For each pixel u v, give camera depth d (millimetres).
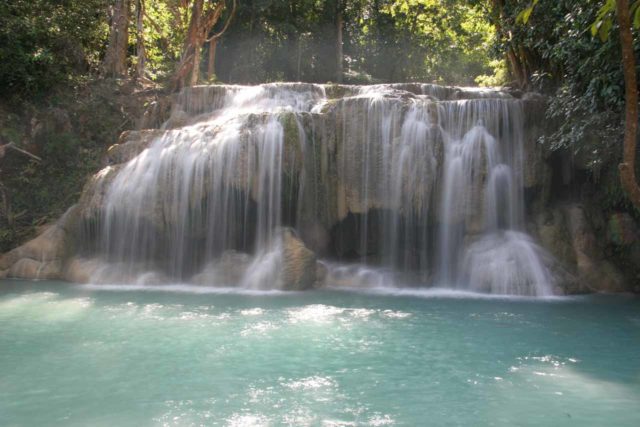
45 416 5848
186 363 7586
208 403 6195
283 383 6836
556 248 14422
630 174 5773
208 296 12453
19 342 8555
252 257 14344
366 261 15227
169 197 14836
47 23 22078
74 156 19797
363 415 5883
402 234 14914
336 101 15500
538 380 7035
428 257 14805
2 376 7066
